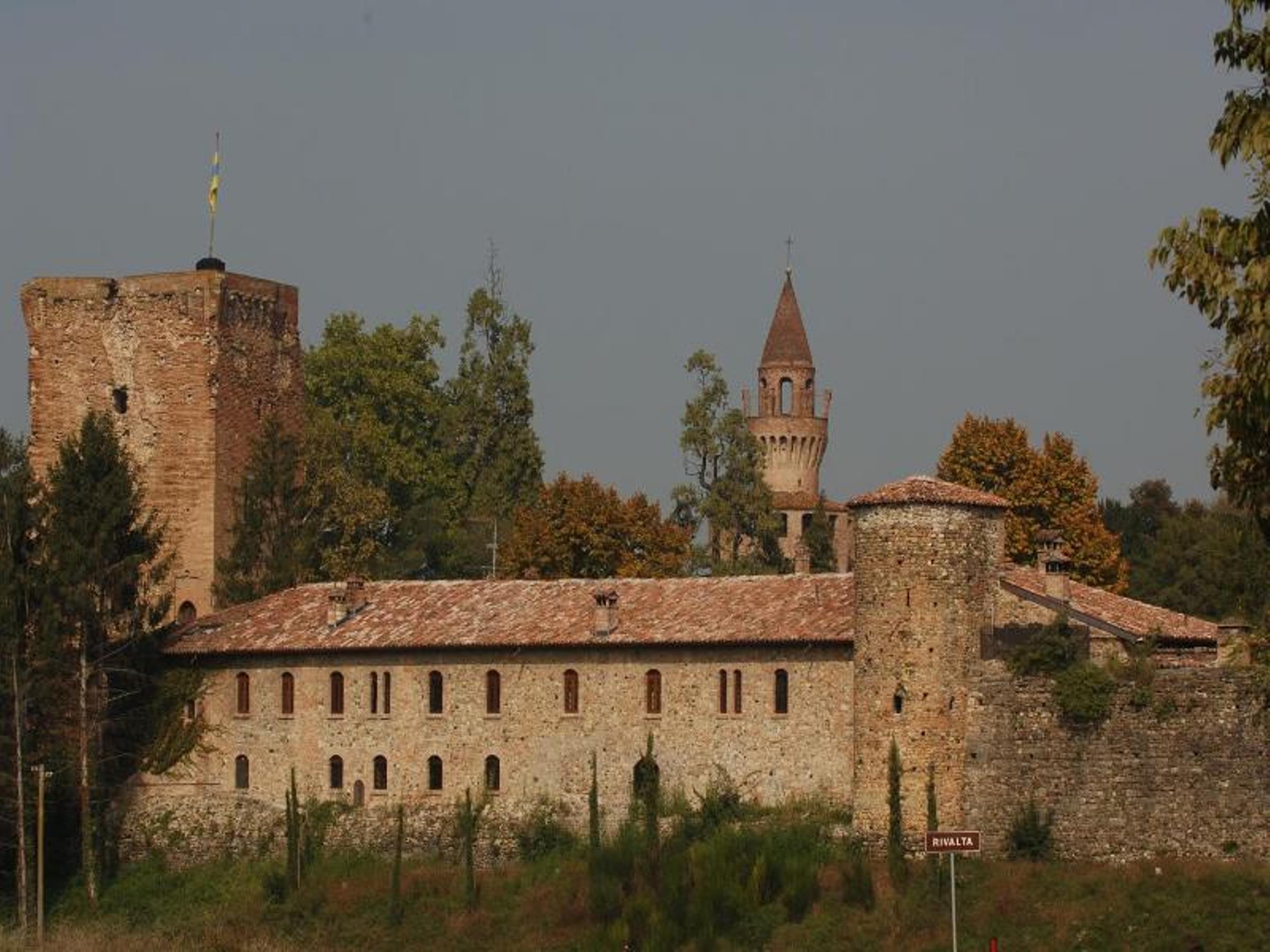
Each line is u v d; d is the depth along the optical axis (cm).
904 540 13950
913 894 13375
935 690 13838
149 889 15812
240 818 15950
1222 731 13138
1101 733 13475
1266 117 7250
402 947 14138
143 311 18488
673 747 14762
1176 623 14412
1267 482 7450
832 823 14088
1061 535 15600
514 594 15775
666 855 14050
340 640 15800
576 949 13575
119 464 16788
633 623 15062
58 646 16200
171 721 16338
